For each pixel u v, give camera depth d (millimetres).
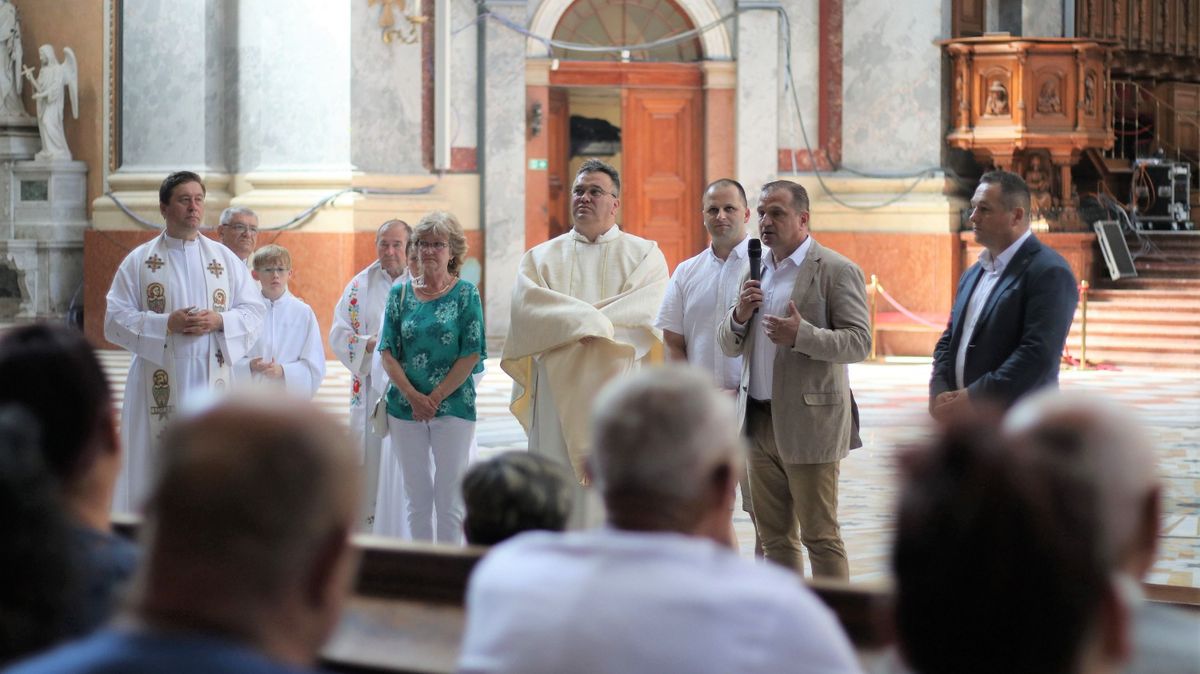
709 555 2268
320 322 15289
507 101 16203
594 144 16875
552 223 16781
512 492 2984
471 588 2379
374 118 15633
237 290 6617
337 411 11547
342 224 15234
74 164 17000
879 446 10359
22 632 1968
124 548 2475
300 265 15289
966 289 5293
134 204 15922
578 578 2246
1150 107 19766
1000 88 16188
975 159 16609
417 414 5953
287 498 1669
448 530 6035
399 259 6855
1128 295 15977
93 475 2553
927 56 16578
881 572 6836
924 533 1748
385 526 6625
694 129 16906
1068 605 1711
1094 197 17516
